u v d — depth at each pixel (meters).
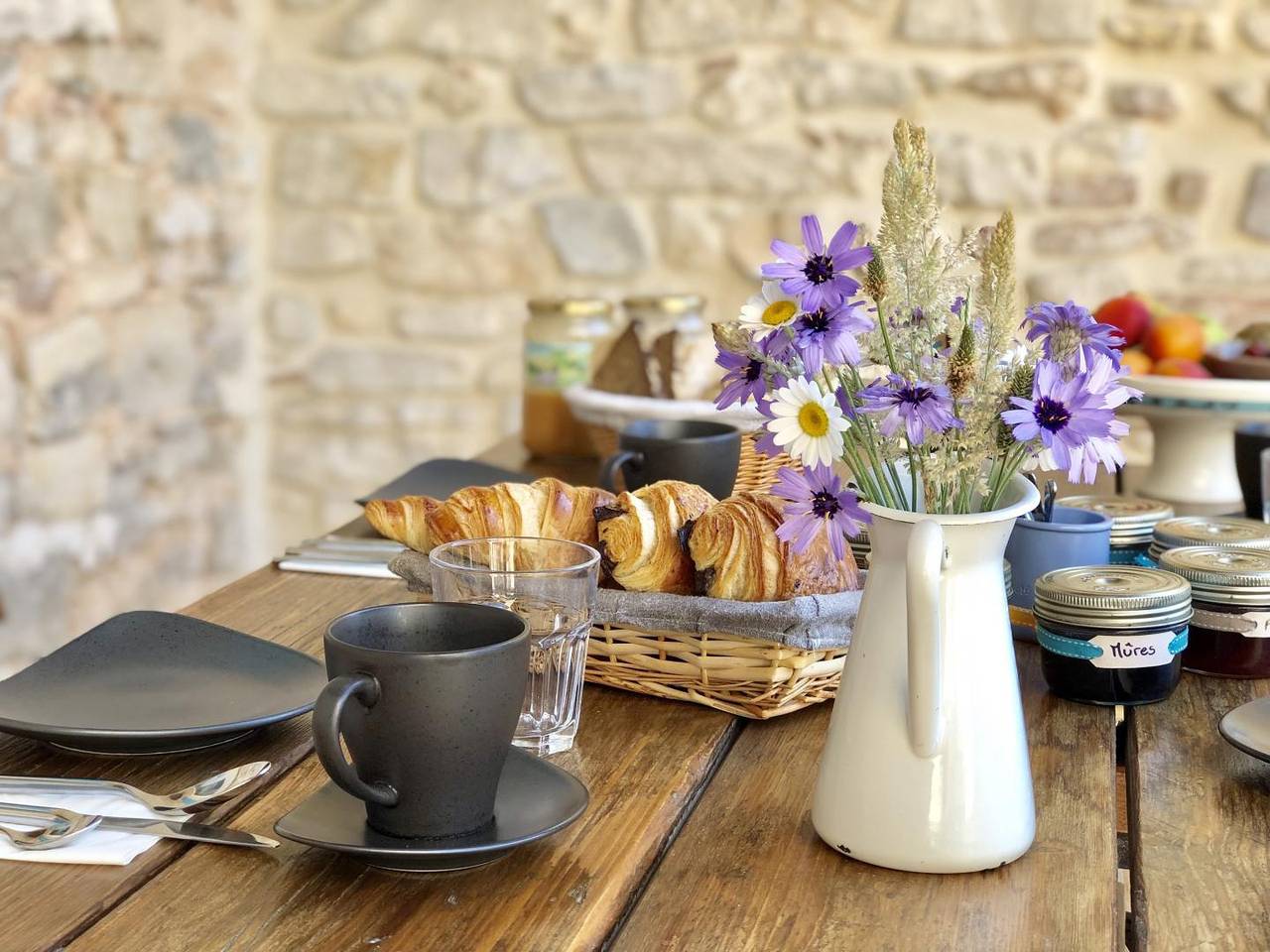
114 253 2.71
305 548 1.40
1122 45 2.97
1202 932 0.68
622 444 1.36
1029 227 3.07
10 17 2.31
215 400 3.22
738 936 0.68
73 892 0.69
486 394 3.38
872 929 0.69
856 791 0.75
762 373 0.80
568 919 0.67
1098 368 0.72
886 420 0.71
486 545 0.92
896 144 0.74
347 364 3.43
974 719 0.74
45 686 0.92
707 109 3.16
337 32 3.29
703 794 0.85
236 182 3.27
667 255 3.24
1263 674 1.08
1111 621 1.00
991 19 3.01
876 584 0.76
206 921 0.67
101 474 2.69
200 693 0.92
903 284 0.75
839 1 3.06
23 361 2.39
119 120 2.72
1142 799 0.85
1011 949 0.66
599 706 0.99
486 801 0.73
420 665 0.68
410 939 0.65
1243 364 1.72
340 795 0.77
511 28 3.22
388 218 3.35
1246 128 2.96
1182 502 1.68
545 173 3.26
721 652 0.94
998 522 0.74
